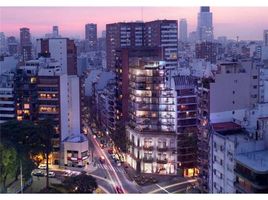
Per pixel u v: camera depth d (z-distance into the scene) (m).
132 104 86.50
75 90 86.81
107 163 82.31
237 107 61.25
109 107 105.88
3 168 54.00
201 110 62.72
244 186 43.59
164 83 82.31
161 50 94.88
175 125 80.31
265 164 42.84
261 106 55.75
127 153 85.00
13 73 88.19
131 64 90.69
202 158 58.09
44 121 76.81
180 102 80.50
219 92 60.50
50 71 87.06
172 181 72.94
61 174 72.75
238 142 46.59
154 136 80.44
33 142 68.50
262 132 47.84
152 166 79.69
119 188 69.38
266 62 70.19
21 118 85.94
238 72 62.06
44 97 84.94
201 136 59.41
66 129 84.25
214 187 52.00
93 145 96.88
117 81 100.56
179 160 78.38
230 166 47.09
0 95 86.25
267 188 41.81
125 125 91.19
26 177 58.12
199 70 82.06
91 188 52.25
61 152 79.31
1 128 68.19
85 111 128.25
